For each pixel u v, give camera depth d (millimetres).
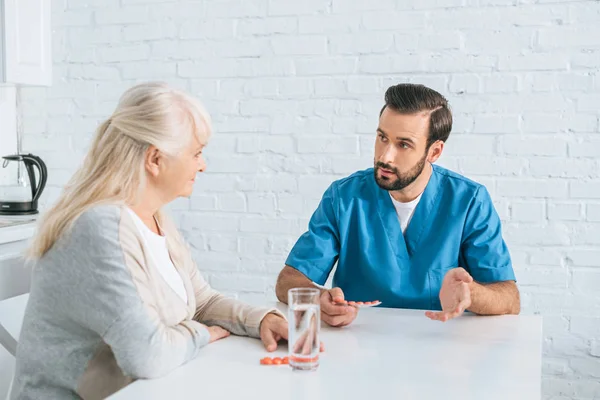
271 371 1162
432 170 1818
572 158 2375
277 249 2666
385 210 1797
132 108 1258
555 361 2422
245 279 2703
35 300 1219
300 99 2605
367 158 2559
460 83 2447
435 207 1788
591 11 2326
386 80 2516
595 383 2393
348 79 2551
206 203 2723
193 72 2709
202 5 2680
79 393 1216
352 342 1333
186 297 1403
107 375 1214
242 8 2641
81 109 2848
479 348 1295
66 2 2818
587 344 2395
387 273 1761
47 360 1210
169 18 2719
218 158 2701
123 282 1160
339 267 1850
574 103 2359
